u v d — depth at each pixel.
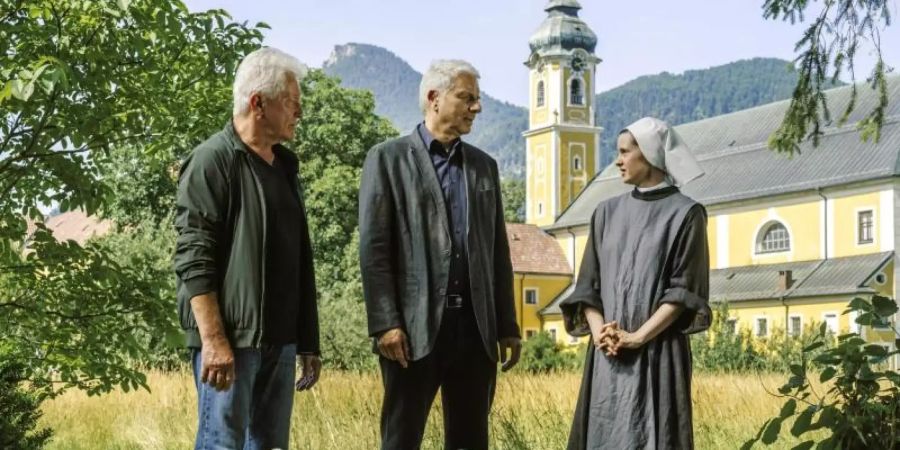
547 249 81.69
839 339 4.66
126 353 9.36
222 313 4.34
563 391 12.60
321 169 45.69
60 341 9.26
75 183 9.21
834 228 60.00
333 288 42.81
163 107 9.78
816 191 60.75
